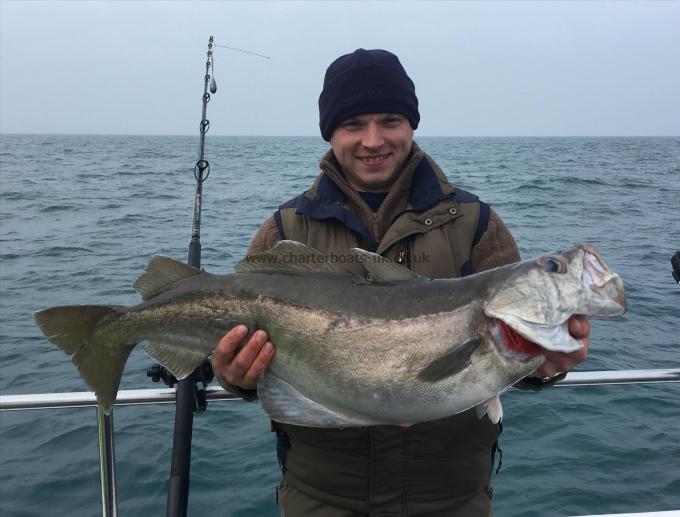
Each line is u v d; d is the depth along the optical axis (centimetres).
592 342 721
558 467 461
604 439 497
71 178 3244
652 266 1146
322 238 272
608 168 4091
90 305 266
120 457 478
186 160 5281
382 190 282
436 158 5388
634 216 1806
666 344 714
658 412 541
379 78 264
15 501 427
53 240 1449
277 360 253
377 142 263
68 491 439
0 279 1074
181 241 1418
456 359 238
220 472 461
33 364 685
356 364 245
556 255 242
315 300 251
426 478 249
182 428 282
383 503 249
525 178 3100
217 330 257
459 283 250
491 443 261
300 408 252
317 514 258
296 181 2941
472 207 271
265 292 255
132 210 1964
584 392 579
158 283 271
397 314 246
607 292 239
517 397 570
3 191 2511
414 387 240
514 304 236
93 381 265
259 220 1723
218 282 262
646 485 438
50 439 509
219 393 299
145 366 656
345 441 250
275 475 456
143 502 425
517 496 429
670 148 9394
